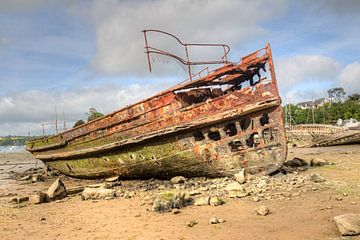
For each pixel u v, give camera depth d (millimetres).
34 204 12711
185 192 10656
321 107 84812
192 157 14242
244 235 7133
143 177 17000
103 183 16688
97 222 9305
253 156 13234
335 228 6957
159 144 14938
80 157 19203
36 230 8938
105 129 17094
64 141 20016
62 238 8039
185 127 13812
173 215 9227
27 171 30156
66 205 12125
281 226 7480
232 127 15148
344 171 14062
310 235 6723
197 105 13859
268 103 12742
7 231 9016
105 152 17266
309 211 8367
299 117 79875
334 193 9969
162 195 10555
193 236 7359
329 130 39531
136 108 15500
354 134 30500
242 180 12375
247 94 13203
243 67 13500
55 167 22953
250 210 8992
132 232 8047
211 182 13609
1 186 20109
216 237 7168
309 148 31516
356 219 6660
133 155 16047
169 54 15336
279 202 9477
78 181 20500
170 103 14414
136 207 10727
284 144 12773
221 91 16328
